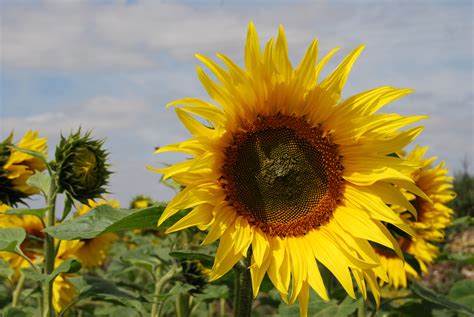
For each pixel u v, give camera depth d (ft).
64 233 2.72
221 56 2.73
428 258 4.20
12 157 3.93
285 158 2.92
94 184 3.34
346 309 3.40
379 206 2.90
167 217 2.65
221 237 2.75
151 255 4.22
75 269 3.30
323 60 2.85
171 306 4.68
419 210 4.21
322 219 2.95
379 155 2.93
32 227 4.38
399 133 2.89
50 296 3.26
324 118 2.94
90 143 3.37
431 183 4.19
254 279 2.74
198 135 2.69
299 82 2.87
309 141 2.95
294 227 2.93
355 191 2.96
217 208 2.78
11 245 3.20
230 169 2.86
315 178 2.96
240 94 2.81
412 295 3.68
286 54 2.82
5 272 3.81
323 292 2.81
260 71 2.81
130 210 2.79
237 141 2.88
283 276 2.84
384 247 3.11
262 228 2.90
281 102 2.91
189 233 3.93
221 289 3.95
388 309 3.76
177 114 2.66
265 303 4.26
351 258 2.84
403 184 2.89
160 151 2.63
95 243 4.94
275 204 2.92
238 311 2.82
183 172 2.65
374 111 2.88
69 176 3.28
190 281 3.83
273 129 2.93
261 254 2.77
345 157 2.96
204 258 2.95
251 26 2.77
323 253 2.89
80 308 4.54
